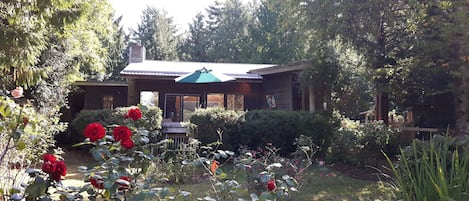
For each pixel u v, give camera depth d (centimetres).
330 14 1017
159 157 329
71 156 1009
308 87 1209
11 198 221
